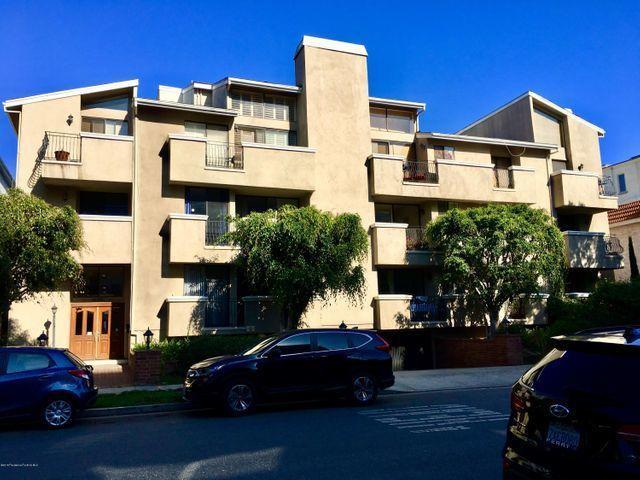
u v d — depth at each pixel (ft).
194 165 61.05
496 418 31.78
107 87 63.10
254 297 61.52
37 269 44.14
